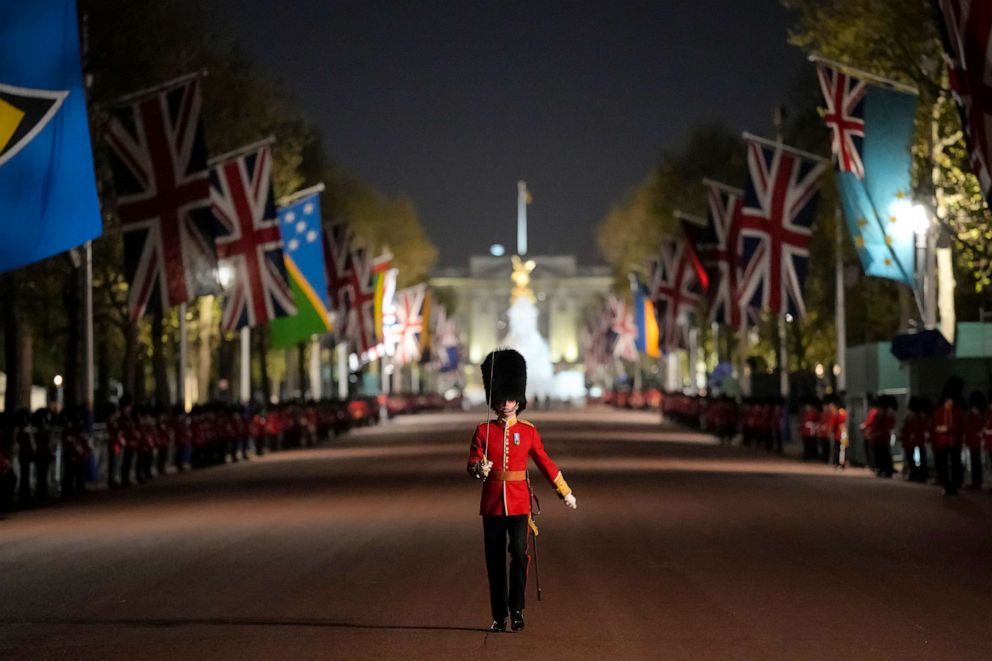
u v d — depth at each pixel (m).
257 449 76.88
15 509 43.44
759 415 76.50
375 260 105.50
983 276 54.16
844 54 54.69
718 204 74.62
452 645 18.38
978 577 24.23
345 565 26.61
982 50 31.92
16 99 33.28
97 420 81.00
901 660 16.98
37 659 17.83
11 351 59.06
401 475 54.94
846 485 47.78
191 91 48.66
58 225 33.59
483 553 28.28
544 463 19.55
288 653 17.97
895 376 59.91
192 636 19.27
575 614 20.67
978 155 32.31
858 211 50.00
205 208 48.59
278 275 59.31
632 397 178.00
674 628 19.38
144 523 36.41
